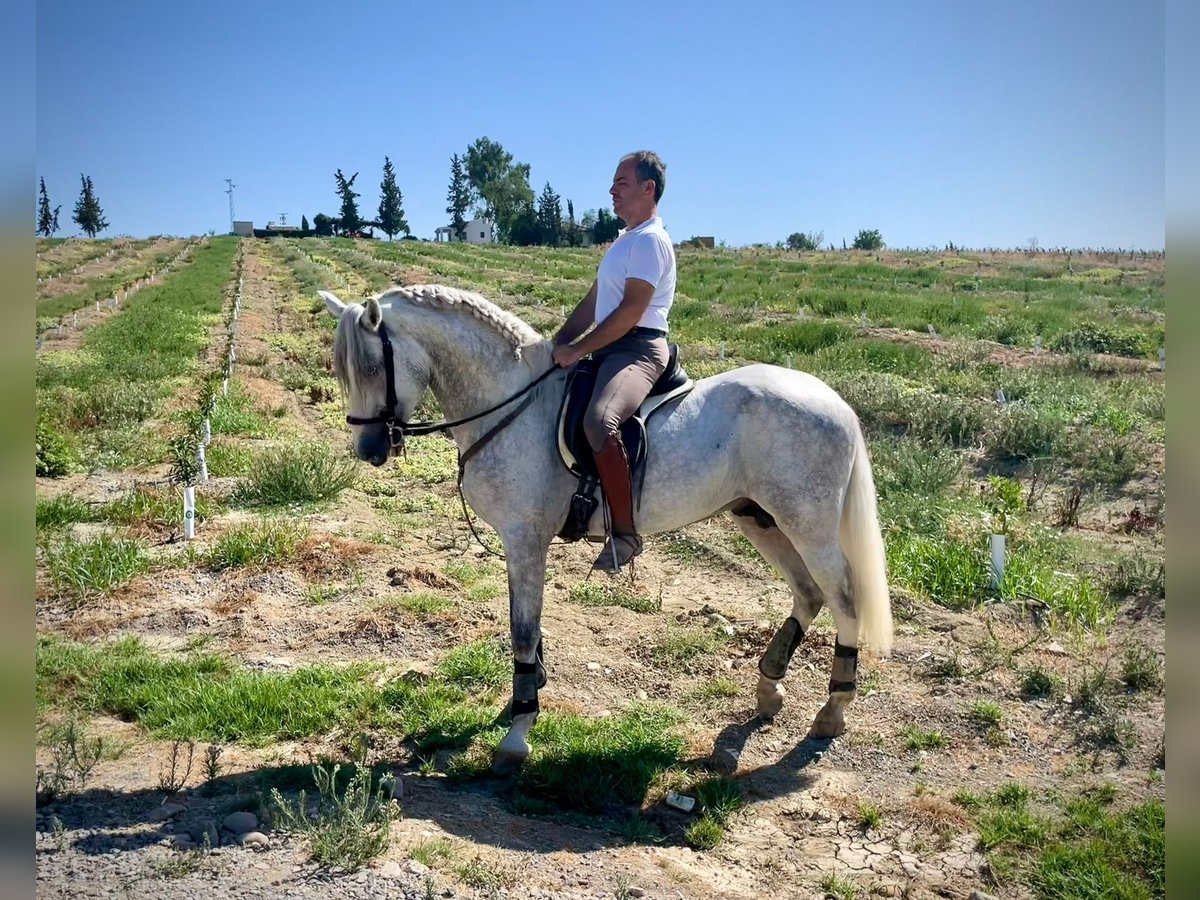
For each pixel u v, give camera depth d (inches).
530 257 2128.4
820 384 184.4
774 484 176.1
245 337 836.6
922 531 309.4
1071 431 429.1
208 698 184.1
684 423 174.1
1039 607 250.8
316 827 138.9
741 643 233.1
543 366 175.5
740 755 181.8
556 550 311.4
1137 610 253.8
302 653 215.8
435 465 413.4
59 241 2429.9
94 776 155.6
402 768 170.4
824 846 154.1
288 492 344.5
